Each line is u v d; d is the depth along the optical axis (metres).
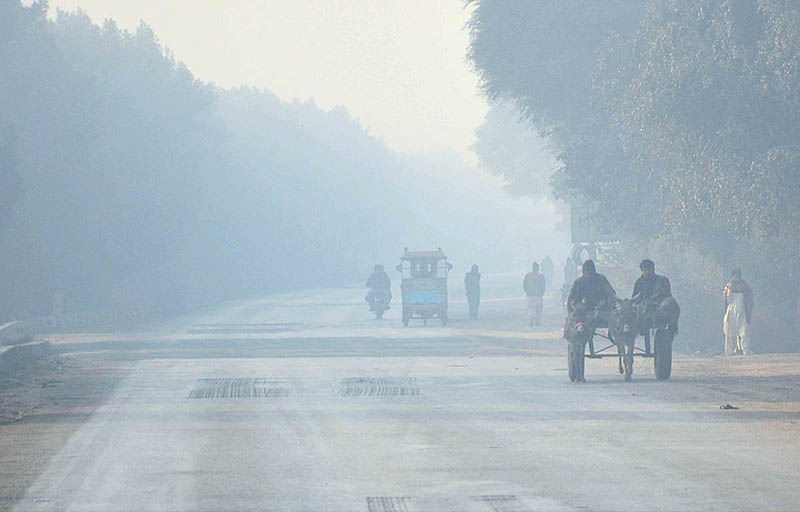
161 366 91.44
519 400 59.56
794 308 127.25
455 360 95.88
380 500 31.84
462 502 31.36
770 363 86.06
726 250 132.88
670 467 36.69
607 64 131.88
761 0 105.44
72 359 102.75
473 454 40.22
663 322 71.81
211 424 50.31
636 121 117.12
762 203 102.12
